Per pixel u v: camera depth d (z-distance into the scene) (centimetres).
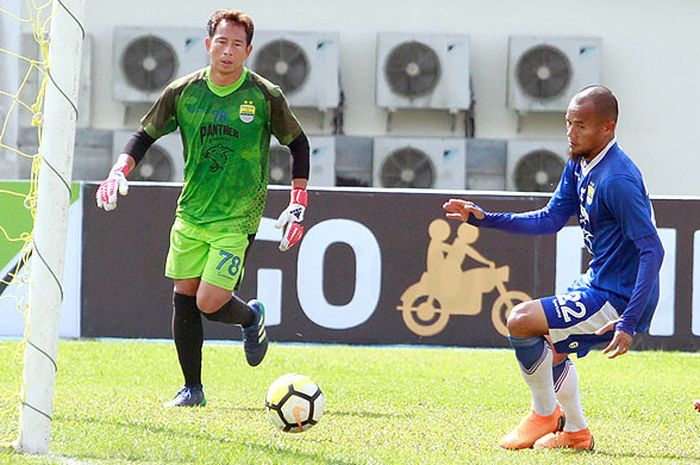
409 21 7719
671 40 7738
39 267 1521
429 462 1583
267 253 3881
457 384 2902
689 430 2119
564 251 3903
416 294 3916
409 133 7750
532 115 7719
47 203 1525
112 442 1620
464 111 7706
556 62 7544
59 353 3378
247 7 7669
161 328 3894
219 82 2134
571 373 1794
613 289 1717
